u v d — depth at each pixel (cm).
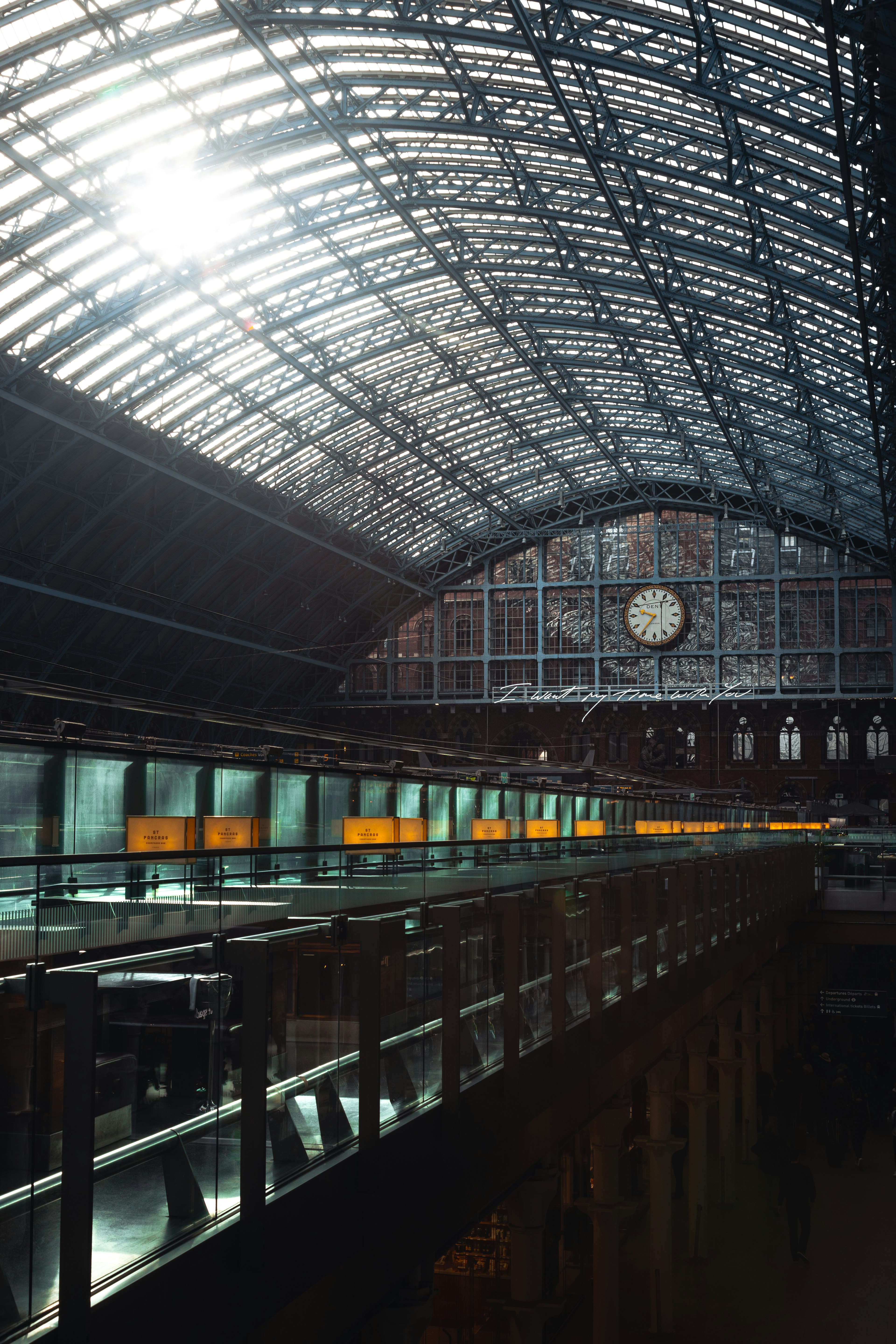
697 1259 2344
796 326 4741
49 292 4359
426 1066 970
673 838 1862
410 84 3666
